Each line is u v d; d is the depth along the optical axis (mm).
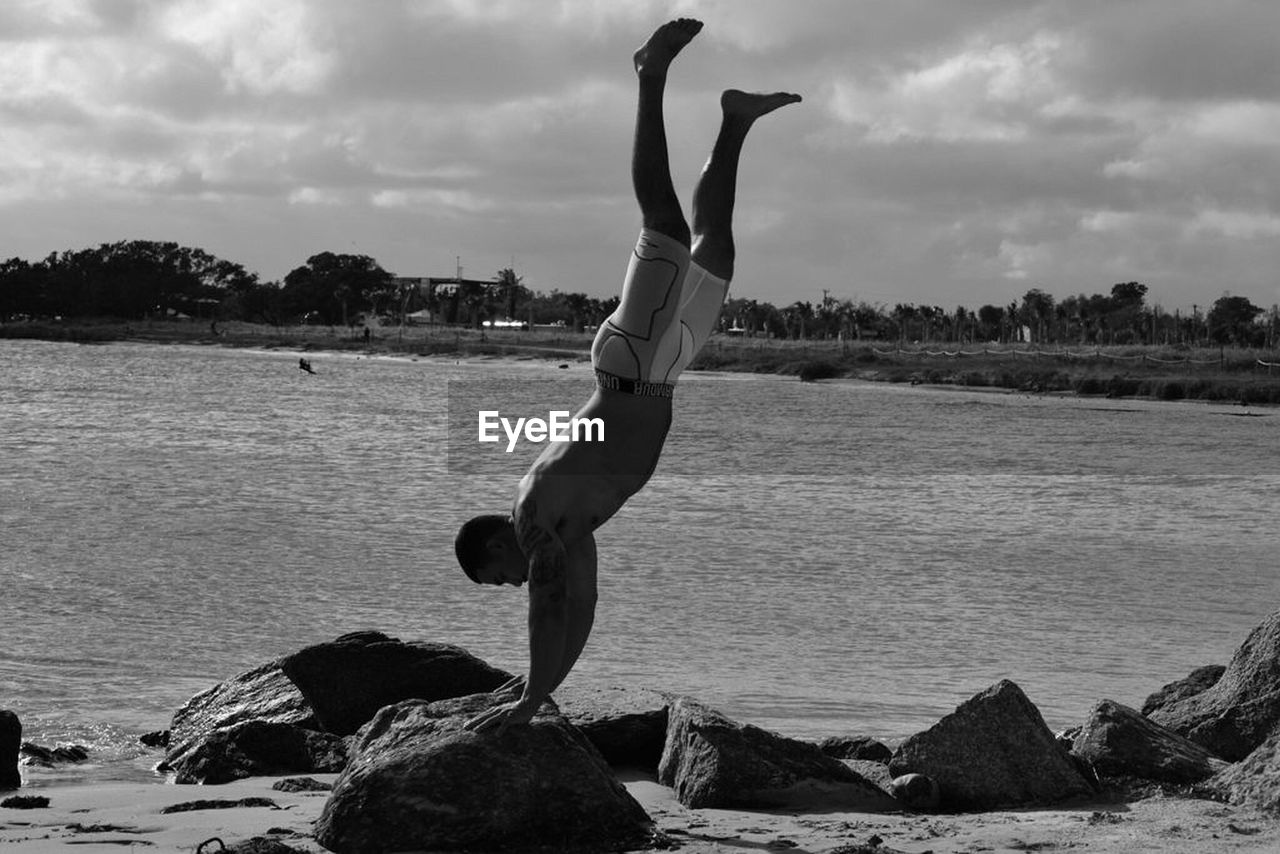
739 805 6812
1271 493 31781
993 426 56875
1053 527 24938
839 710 10727
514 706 5820
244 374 105875
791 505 28109
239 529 22641
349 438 46812
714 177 5434
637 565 19297
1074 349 111688
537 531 5383
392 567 18500
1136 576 18875
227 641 13438
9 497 26859
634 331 5246
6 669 12023
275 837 5957
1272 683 8008
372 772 5773
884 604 16266
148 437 45469
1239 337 125875
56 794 7652
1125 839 5715
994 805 6879
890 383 97625
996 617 15469
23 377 95375
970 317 161750
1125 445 47188
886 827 6168
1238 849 5496
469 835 5645
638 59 5188
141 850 5711
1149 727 7477
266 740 8695
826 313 164000
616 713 8117
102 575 17391
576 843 5723
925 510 27531
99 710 10609
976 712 7137
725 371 112312
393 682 9539
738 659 12898
